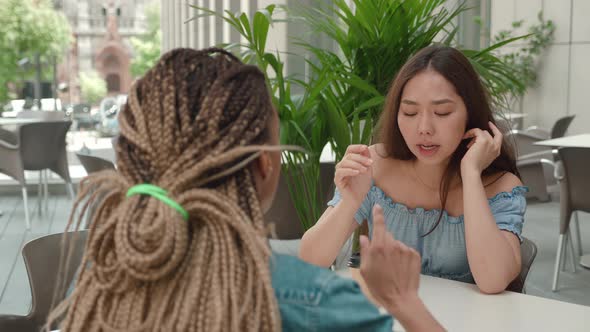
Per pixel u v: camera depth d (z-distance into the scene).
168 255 0.64
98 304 0.67
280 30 4.42
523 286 1.71
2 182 7.14
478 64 2.42
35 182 7.18
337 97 2.62
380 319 0.70
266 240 0.70
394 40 2.51
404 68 1.60
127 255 0.63
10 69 8.47
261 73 0.75
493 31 8.65
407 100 1.56
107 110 8.35
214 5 9.77
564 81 8.00
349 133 2.44
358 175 1.57
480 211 1.53
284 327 0.70
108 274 0.68
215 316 0.62
